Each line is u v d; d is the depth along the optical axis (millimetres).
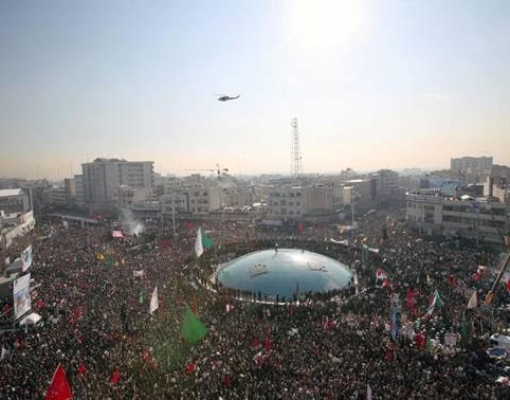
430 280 57531
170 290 59125
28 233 118312
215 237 102875
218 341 41094
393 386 31312
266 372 34375
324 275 66062
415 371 33656
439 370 34062
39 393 31469
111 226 126750
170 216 152750
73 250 88125
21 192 183250
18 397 31250
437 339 40656
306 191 133750
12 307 52594
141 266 73188
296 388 31391
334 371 33750
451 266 65875
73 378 33625
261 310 51781
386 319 46625
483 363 36594
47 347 39500
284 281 64125
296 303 55969
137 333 43250
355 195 164000
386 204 185750
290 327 45500
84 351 38625
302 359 36375
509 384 32219
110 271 68938
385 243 86062
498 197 101625
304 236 105812
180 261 78188
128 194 174250
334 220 135875
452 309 47969
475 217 96875
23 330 44406
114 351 38812
